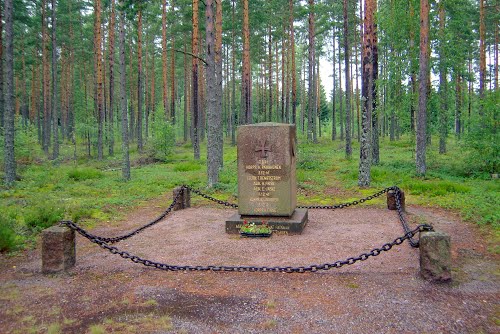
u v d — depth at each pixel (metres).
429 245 6.09
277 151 9.64
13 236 8.31
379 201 13.55
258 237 8.95
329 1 38.03
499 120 18.05
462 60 26.47
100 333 4.64
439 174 18.22
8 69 17.17
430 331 4.59
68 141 45.19
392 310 5.12
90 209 12.14
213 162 16.30
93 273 6.77
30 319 5.08
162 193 15.91
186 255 7.75
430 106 21.56
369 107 16.05
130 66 46.06
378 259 7.20
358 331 4.62
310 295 5.66
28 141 23.39
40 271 6.92
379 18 21.19
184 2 30.31
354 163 23.67
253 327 4.76
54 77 27.91
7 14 17.28
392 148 32.91
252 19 35.72
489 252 7.66
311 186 16.31
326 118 83.69
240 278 6.40
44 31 36.06
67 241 6.91
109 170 24.72
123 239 8.42
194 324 4.86
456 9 24.02
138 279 6.45
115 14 38.06
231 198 14.45
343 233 9.20
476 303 5.32
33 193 15.09
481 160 18.45
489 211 10.89
